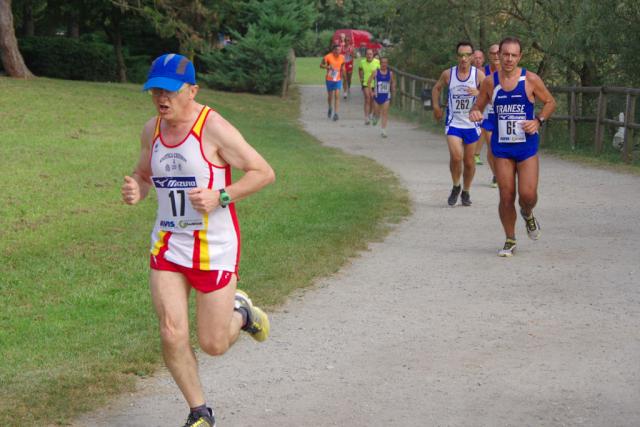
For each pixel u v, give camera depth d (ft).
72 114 81.41
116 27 143.33
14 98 86.38
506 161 35.27
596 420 19.29
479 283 31.76
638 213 44.34
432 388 21.48
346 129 98.07
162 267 18.10
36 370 22.71
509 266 34.14
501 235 40.22
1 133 67.77
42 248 36.35
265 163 17.98
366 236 40.06
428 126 100.17
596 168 61.67
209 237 17.92
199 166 17.67
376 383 21.95
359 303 29.48
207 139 17.70
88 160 58.95
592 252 36.09
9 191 47.52
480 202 49.57
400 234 40.96
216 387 21.98
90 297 29.76
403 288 31.30
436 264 34.81
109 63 144.25
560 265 34.01
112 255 35.58
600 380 21.68
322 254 36.09
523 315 27.55
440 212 46.55
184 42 128.67
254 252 36.04
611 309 27.96
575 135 71.92
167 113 17.40
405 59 130.72
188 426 18.04
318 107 125.49
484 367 22.86
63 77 141.69
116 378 22.18
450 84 46.85
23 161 56.90
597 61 76.64
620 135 67.46
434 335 25.77
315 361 23.77
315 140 85.66
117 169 56.18
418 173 61.87
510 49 33.96
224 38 148.56
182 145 17.70
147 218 42.78
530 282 31.65
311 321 27.50
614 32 69.77
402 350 24.50
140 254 35.86
